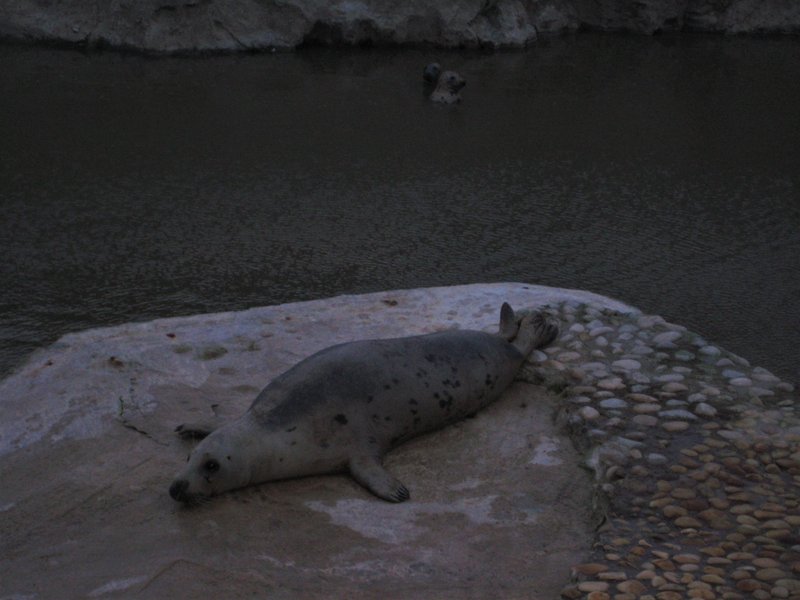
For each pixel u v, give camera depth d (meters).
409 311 8.18
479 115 15.16
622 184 12.52
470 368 7.30
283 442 6.81
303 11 18.14
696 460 6.82
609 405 7.24
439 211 11.34
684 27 22.12
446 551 6.43
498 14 19.52
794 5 22.06
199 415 7.22
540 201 11.82
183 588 6.22
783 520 6.43
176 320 8.10
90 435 7.08
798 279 10.07
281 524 6.58
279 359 7.67
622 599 6.03
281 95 15.57
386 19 18.72
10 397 7.34
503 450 7.07
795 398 7.28
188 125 13.86
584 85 17.16
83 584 6.25
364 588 6.24
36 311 9.12
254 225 10.66
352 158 12.95
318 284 9.63
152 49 17.23
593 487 6.75
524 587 6.24
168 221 10.66
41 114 13.99
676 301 9.64
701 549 6.29
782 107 16.28
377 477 6.80
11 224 10.44
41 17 17.45
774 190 12.50
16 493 6.73
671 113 15.72
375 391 7.02
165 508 6.66
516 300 8.30
